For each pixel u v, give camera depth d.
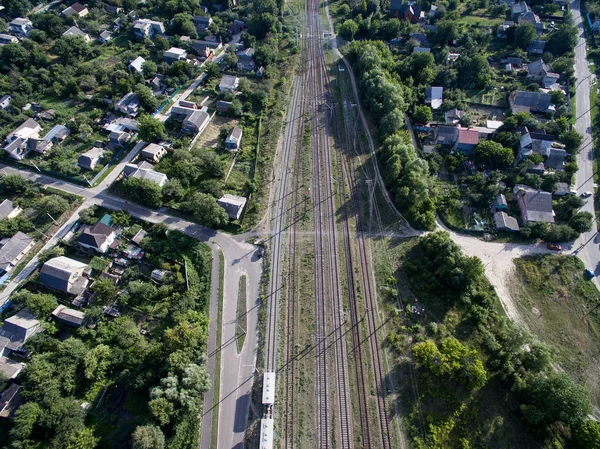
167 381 53.72
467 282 67.12
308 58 126.00
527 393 55.94
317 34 138.25
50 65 115.75
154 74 113.69
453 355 56.44
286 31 137.50
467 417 55.41
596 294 70.06
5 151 90.06
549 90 108.88
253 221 80.25
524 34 123.00
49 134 94.69
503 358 59.75
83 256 74.81
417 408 56.34
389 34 134.12
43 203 80.31
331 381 58.88
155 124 92.12
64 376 55.81
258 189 86.31
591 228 77.69
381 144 96.75
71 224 79.12
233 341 63.12
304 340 63.34
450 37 127.44
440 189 86.12
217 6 149.88
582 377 60.72
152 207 82.50
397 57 125.44
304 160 93.06
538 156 87.25
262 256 74.69
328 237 77.88
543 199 79.44
